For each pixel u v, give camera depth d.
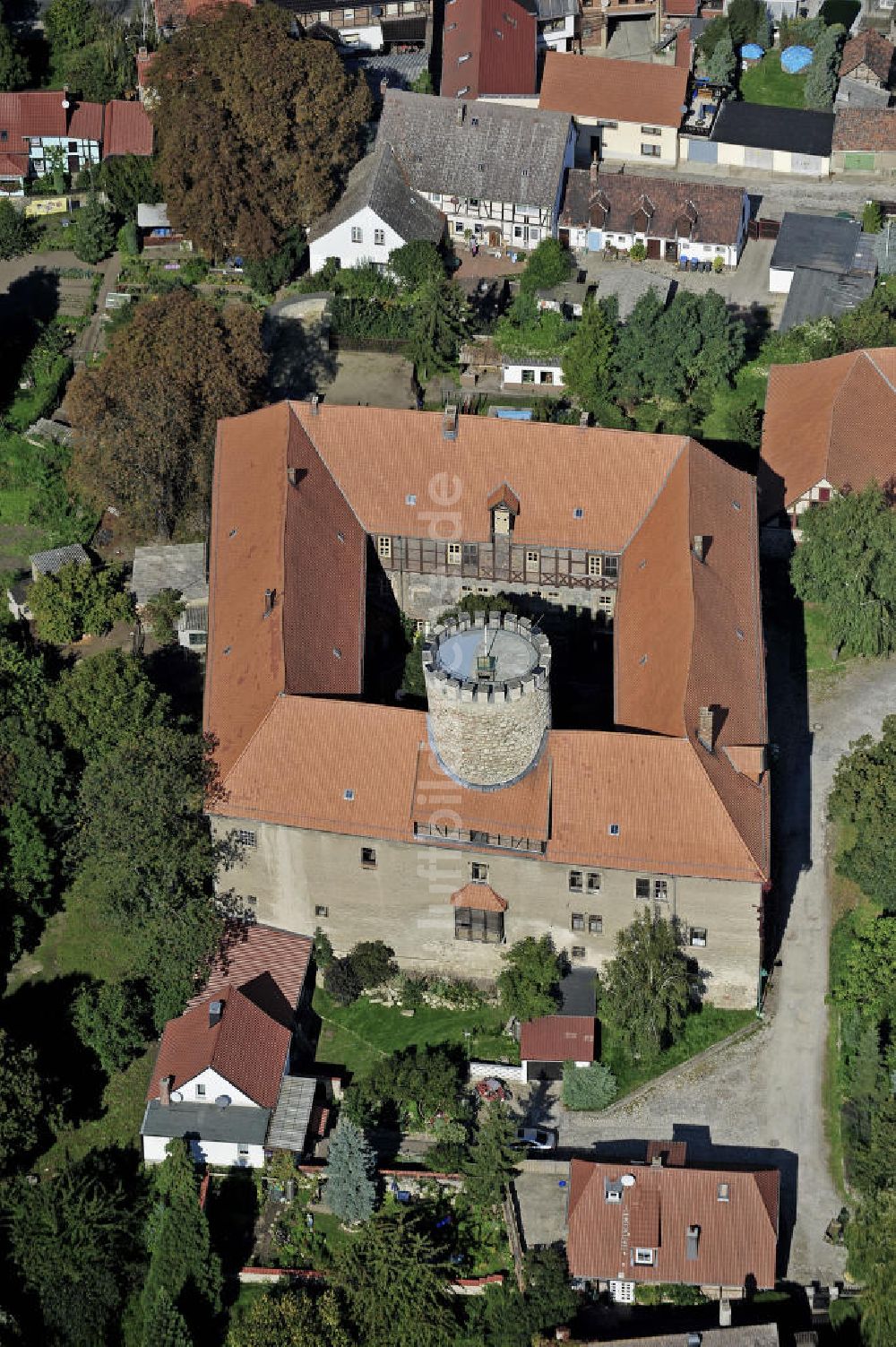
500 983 149.38
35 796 158.88
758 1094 146.00
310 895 151.88
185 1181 139.00
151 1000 152.50
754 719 153.00
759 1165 141.88
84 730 162.38
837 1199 140.12
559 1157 142.88
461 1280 136.12
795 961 153.62
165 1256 135.88
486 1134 140.88
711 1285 134.00
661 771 144.88
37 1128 145.50
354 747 148.25
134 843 148.25
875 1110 141.88
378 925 152.25
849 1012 148.25
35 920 159.12
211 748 152.00
